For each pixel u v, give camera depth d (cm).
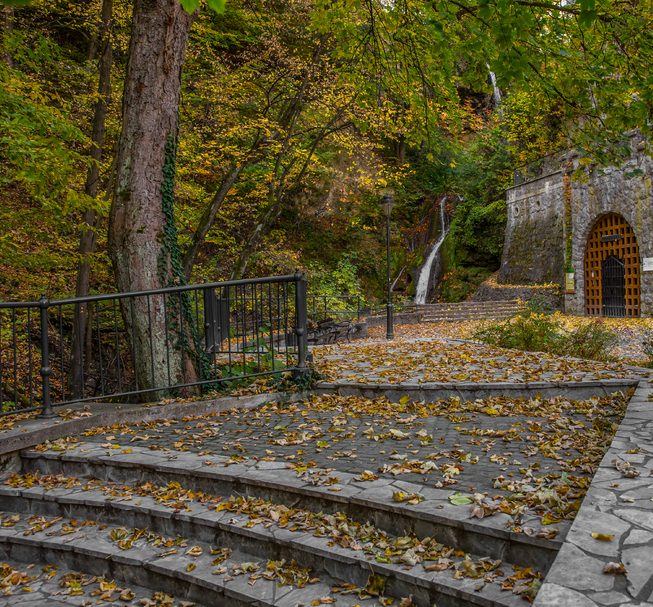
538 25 574
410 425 446
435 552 242
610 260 1798
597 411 457
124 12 980
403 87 711
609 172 1759
